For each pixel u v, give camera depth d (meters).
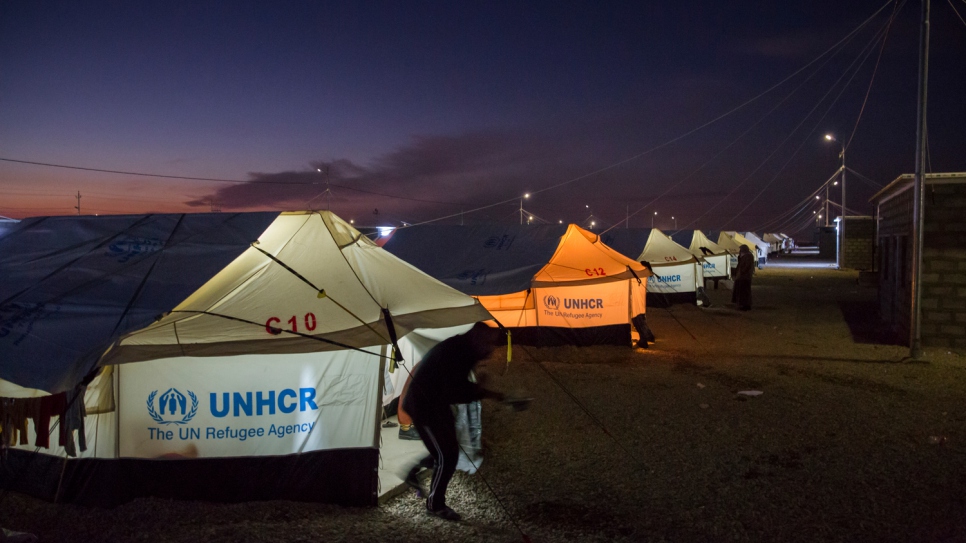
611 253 11.99
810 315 16.81
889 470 5.54
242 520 4.62
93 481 4.91
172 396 4.94
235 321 4.96
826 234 58.09
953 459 5.79
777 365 10.16
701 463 5.76
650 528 4.48
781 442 6.33
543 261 11.33
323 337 4.92
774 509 4.77
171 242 5.82
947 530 4.39
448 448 4.66
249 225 6.00
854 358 10.70
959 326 11.13
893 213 14.23
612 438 6.49
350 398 5.02
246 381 4.96
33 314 4.84
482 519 4.66
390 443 6.29
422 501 5.02
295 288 5.41
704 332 13.88
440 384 4.76
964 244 11.03
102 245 5.85
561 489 5.21
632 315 12.00
